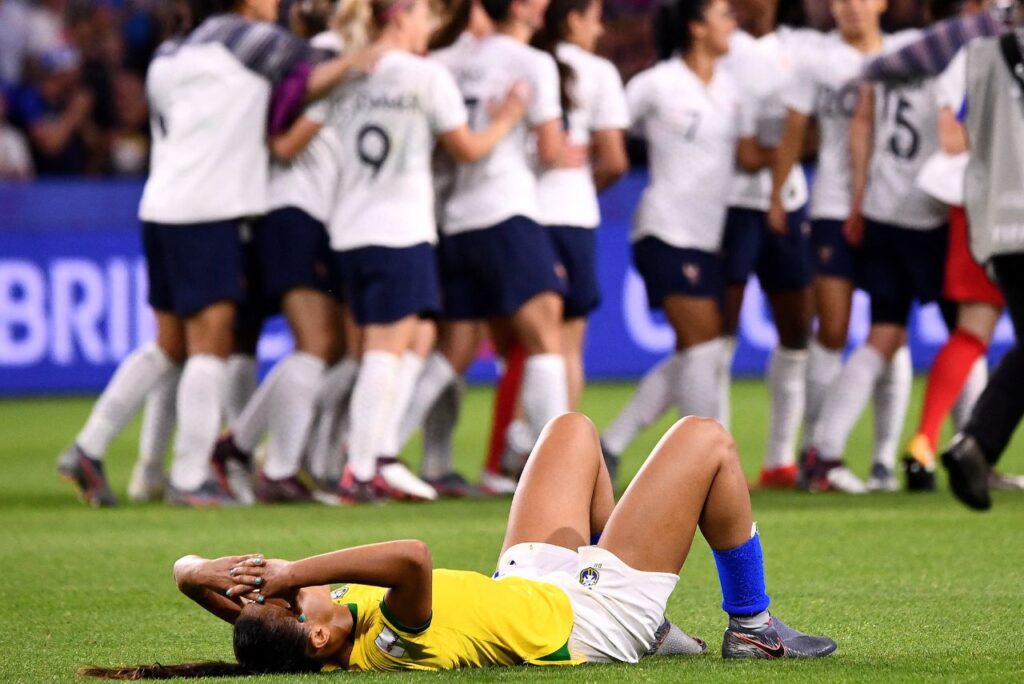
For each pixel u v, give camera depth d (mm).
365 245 26641
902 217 28594
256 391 29484
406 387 27828
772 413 30406
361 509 26828
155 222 26547
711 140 28828
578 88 28328
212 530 24203
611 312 52312
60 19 55812
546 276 27297
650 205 29016
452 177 27984
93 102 54375
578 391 28906
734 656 14164
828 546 22047
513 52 27516
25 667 14609
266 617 12859
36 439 40219
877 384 29641
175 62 26516
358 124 26609
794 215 30125
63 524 25188
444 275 28188
